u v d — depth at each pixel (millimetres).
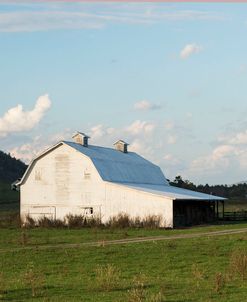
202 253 38562
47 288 26844
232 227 65500
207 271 31766
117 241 48812
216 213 87375
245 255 32469
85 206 74250
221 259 36031
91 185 74250
